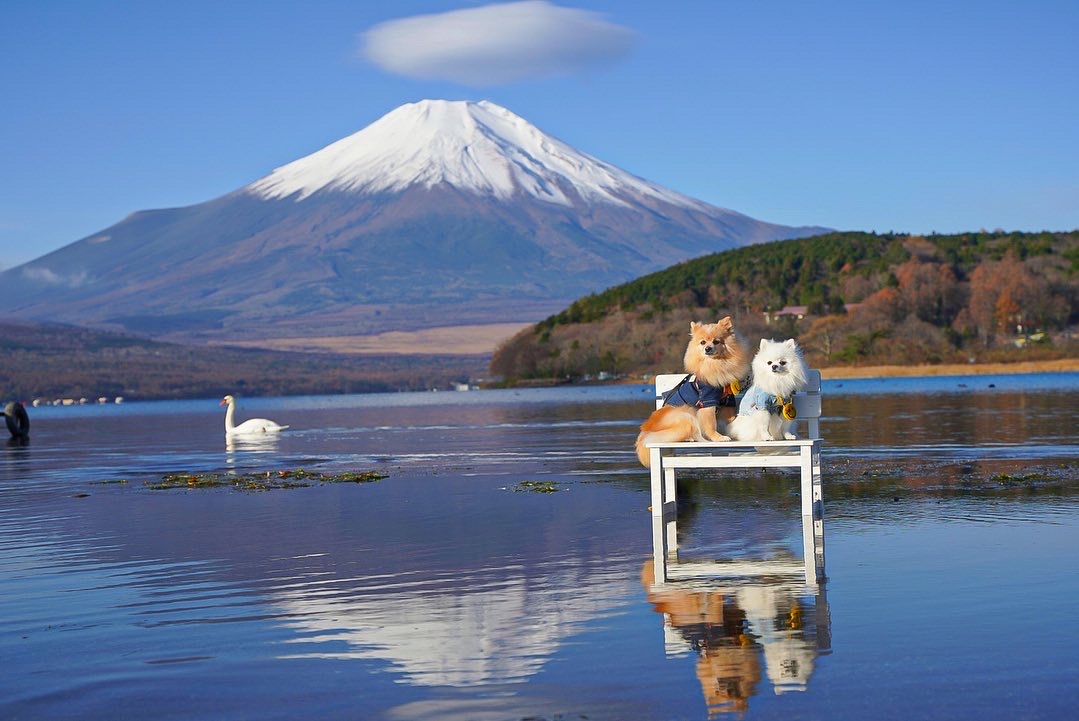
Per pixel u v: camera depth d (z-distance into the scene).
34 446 24.86
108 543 8.66
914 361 81.62
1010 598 5.67
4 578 7.24
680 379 9.30
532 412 36.50
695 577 6.49
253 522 9.62
